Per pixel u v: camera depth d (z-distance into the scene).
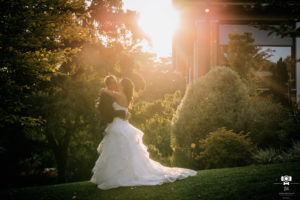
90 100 12.45
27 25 5.00
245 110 9.59
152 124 18.69
